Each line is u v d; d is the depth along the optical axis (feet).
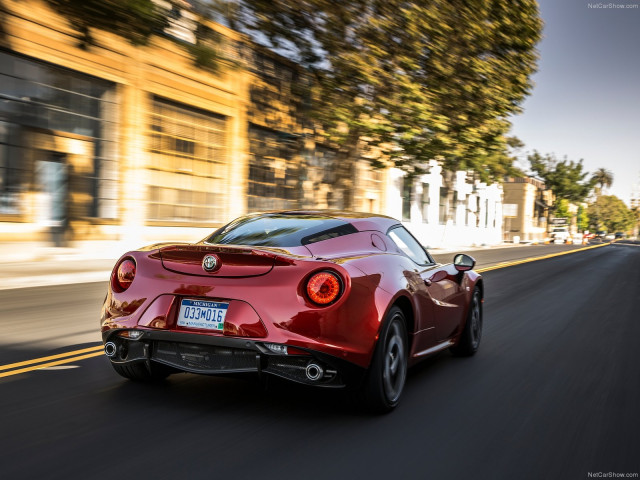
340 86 52.90
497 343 20.70
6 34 43.62
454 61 55.06
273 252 11.41
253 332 10.97
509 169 113.80
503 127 59.88
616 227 525.75
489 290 37.86
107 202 54.24
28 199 47.60
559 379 16.02
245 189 69.21
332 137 55.11
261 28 49.65
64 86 49.90
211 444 10.30
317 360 10.95
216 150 65.87
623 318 27.76
